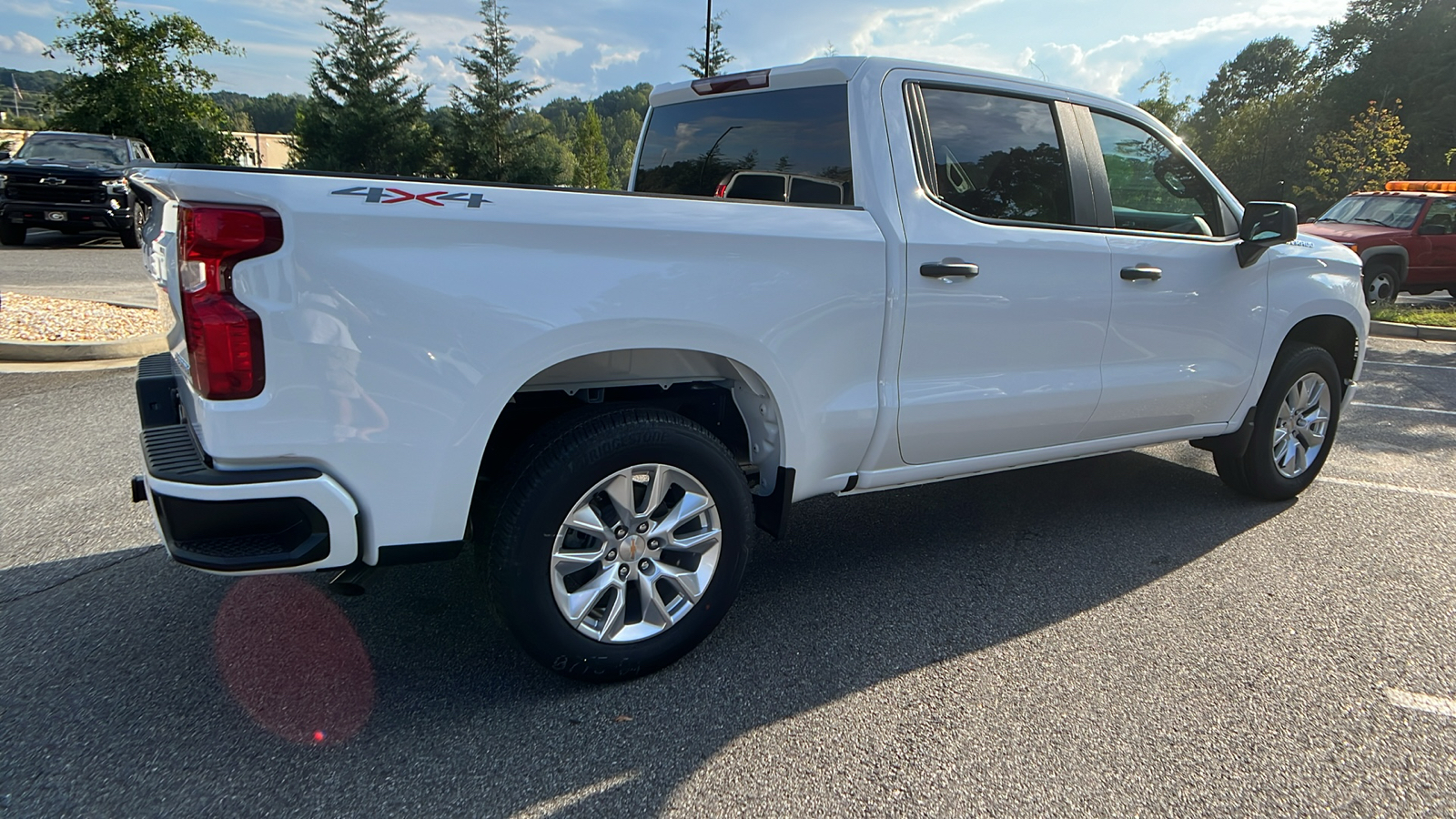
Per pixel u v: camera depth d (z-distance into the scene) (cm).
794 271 269
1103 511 434
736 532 275
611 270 236
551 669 254
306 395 206
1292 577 356
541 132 5234
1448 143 3834
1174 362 383
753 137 342
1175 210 386
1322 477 496
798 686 269
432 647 286
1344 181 2055
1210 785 225
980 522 418
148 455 219
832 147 307
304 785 218
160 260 250
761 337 264
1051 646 296
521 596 241
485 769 226
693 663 281
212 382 201
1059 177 344
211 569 207
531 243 226
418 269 212
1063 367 346
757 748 238
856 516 424
